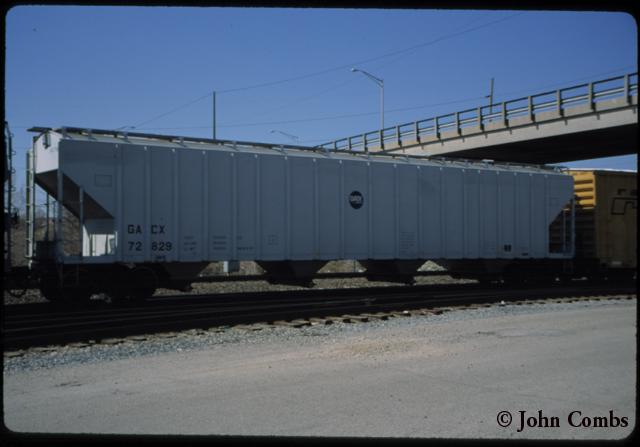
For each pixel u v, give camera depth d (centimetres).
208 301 1653
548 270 2309
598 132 3238
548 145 3734
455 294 1873
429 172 2025
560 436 566
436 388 736
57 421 603
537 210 2275
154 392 715
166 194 1556
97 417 617
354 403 669
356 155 1947
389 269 2008
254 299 1709
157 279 1577
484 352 963
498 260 2206
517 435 565
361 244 1873
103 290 1510
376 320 1336
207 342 1062
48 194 1577
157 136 1603
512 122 3588
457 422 604
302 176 1769
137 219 1514
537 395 709
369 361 893
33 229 1579
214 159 1627
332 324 1281
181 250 1572
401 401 678
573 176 2377
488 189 2161
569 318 1378
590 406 668
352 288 2131
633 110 2986
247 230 1673
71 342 1053
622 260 2405
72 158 1430
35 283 1434
